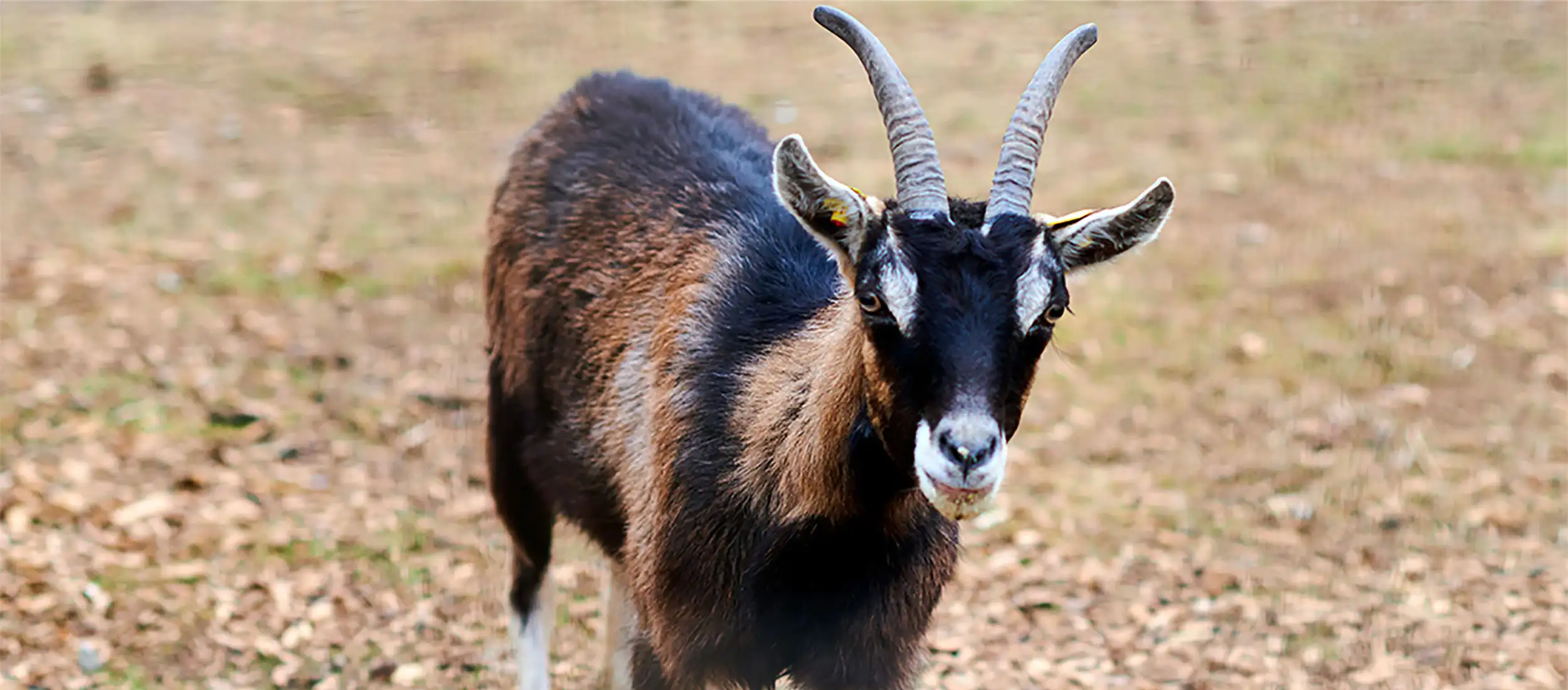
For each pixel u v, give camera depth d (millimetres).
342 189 11141
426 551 6586
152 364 8195
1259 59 14023
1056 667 5902
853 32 4055
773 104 12797
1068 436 7895
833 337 4074
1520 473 7531
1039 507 7184
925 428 3598
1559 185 11375
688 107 5531
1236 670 5883
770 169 5250
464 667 5797
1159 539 6914
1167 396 8336
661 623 4434
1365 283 9758
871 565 4195
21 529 6473
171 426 7531
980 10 15359
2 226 10109
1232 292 9664
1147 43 14492
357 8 15453
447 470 7324
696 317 4582
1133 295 9641
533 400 5383
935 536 4312
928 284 3652
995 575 6602
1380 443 7840
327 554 6504
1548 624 6180
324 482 7125
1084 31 4109
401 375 8266
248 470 7168
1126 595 6449
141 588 6117
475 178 11430
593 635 6113
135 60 13734
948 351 3594
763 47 14320
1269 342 8992
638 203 5117
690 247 4828
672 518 4348
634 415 4727
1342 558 6762
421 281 9570
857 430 3922
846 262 3881
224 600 6082
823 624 4266
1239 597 6438
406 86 13320
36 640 5715
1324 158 11945
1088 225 3918
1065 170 11570
